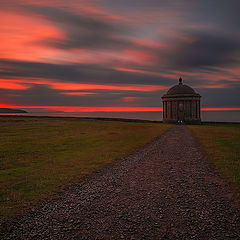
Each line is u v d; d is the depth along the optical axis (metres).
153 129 36.84
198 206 7.41
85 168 12.36
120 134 28.83
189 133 30.22
